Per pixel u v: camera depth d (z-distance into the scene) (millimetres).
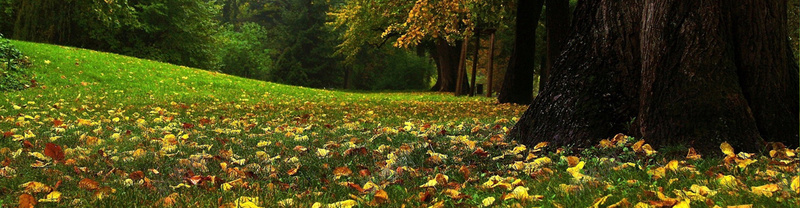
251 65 60500
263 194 3424
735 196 2828
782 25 4992
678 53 4750
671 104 4695
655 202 2617
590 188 3307
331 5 58844
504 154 5023
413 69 55688
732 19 4770
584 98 5418
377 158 5016
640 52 5250
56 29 27781
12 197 3348
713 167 3740
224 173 4234
